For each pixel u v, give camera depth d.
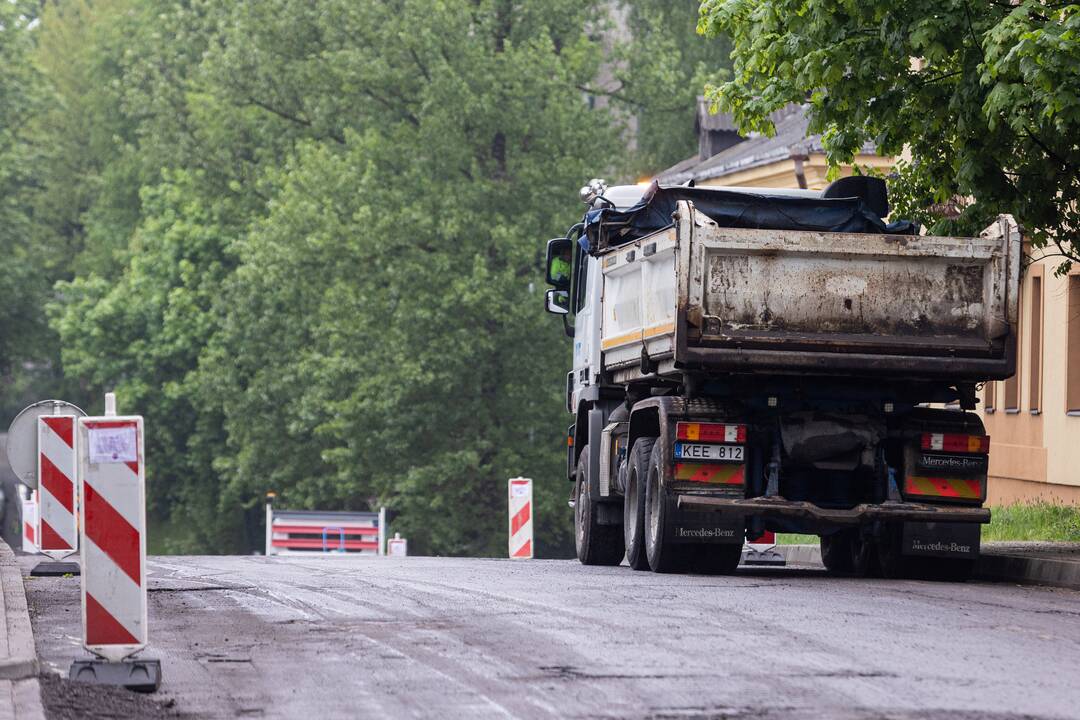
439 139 114.19
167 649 24.70
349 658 23.53
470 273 113.31
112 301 154.00
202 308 151.88
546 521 118.44
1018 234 37.44
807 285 37.00
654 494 40.47
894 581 38.38
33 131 181.38
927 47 38.69
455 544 114.75
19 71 162.62
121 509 21.30
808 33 40.50
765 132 43.84
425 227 112.94
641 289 41.84
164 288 153.25
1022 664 22.41
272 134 138.88
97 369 155.38
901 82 41.66
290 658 23.66
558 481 115.50
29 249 168.25
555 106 114.50
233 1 140.62
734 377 38.56
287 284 124.69
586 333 50.09
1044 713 18.69
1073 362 68.00
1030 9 36.81
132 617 21.25
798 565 56.09
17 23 163.12
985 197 43.28
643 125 139.00
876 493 39.53
